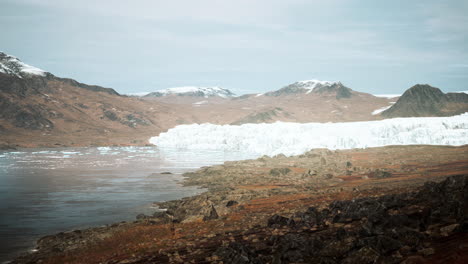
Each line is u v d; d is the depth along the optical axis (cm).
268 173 7200
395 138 11281
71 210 4256
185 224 3117
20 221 3734
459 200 1891
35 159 10894
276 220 2494
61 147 16825
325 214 2480
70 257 2362
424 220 1767
